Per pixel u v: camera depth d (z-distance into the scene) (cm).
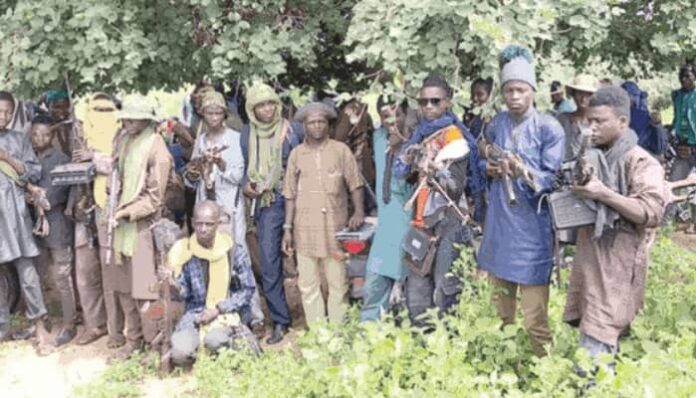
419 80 462
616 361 362
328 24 596
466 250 448
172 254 513
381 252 493
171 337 509
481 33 436
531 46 461
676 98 898
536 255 396
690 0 557
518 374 420
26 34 527
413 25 466
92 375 515
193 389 482
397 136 477
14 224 542
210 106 542
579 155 338
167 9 558
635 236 352
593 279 361
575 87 500
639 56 710
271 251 556
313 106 530
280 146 552
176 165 626
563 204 351
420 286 460
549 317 452
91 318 568
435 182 436
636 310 362
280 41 549
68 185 548
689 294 493
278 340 561
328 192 531
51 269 586
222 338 500
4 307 575
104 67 518
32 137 567
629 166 350
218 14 537
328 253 535
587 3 486
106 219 524
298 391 436
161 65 582
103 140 546
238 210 549
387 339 410
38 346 563
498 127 405
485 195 452
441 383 391
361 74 664
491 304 450
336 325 489
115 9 532
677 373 366
